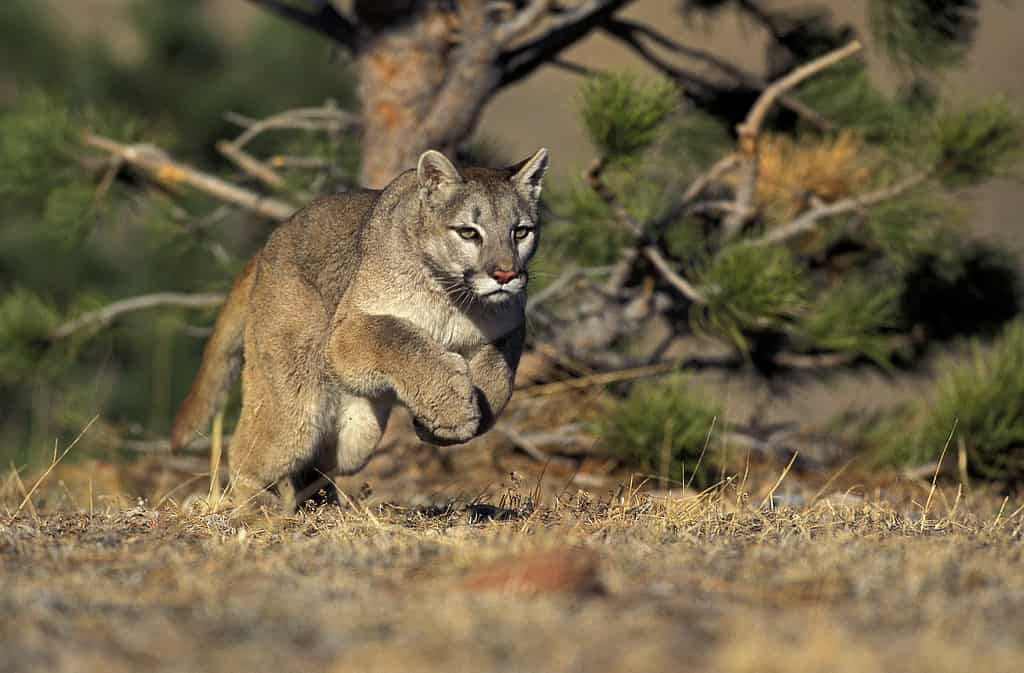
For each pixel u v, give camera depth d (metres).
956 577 6.01
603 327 13.26
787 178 12.72
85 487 12.34
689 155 13.80
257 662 4.81
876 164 12.91
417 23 12.38
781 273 11.49
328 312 8.96
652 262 12.16
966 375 12.55
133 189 13.70
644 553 6.59
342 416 9.24
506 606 5.40
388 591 5.81
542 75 46.69
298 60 19.66
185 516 8.09
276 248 9.37
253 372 9.27
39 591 5.80
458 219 8.54
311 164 13.45
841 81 13.64
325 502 9.19
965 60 12.96
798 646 4.90
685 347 14.18
